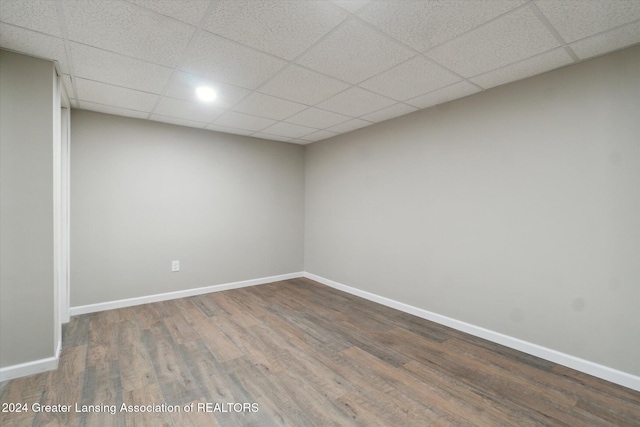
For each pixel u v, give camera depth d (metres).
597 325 2.10
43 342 2.13
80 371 2.13
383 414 1.73
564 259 2.24
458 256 2.88
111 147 3.32
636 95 1.94
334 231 4.36
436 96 2.79
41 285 2.12
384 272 3.61
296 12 1.61
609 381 2.04
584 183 2.14
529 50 1.98
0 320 2.00
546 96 2.31
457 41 1.88
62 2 1.52
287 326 2.95
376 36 1.83
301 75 2.36
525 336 2.44
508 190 2.53
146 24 1.71
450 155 2.93
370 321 3.10
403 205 3.38
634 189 1.95
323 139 4.52
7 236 2.02
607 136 2.05
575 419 1.70
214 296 3.89
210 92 2.69
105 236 3.32
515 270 2.49
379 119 3.51
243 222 4.31
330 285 4.42
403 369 2.20
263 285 4.45
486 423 1.67
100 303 3.30
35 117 2.09
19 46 1.94
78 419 1.66
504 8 1.56
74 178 3.13
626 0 1.49
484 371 2.17
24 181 2.06
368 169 3.81
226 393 1.91
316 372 2.15
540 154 2.35
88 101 2.91
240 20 1.68
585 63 2.13
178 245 3.78
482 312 2.71
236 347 2.51
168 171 3.69
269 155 4.55
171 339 2.64
